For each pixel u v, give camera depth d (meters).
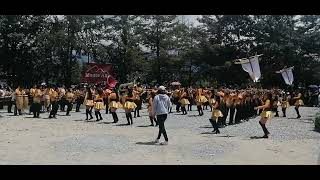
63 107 31.31
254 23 54.09
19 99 27.75
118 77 54.81
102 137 17.25
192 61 57.16
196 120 25.05
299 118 27.47
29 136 17.41
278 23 53.09
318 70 51.84
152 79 57.66
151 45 56.94
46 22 47.84
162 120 15.60
